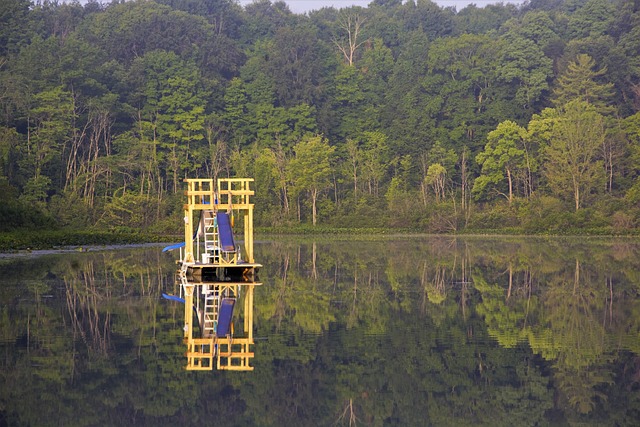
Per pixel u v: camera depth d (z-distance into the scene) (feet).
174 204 522.47
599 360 95.30
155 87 626.64
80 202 486.79
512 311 132.87
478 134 625.00
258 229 501.56
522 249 300.40
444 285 171.01
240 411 76.13
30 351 98.63
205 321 120.67
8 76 525.34
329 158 586.45
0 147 472.85
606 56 633.61
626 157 549.13
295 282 175.63
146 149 556.92
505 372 89.92
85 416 74.02
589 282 175.52
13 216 334.24
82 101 573.74
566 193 515.50
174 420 73.46
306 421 73.61
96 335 108.99
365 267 215.92
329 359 95.66
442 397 80.94
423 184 554.05
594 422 73.46
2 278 177.37
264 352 99.09
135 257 246.06
